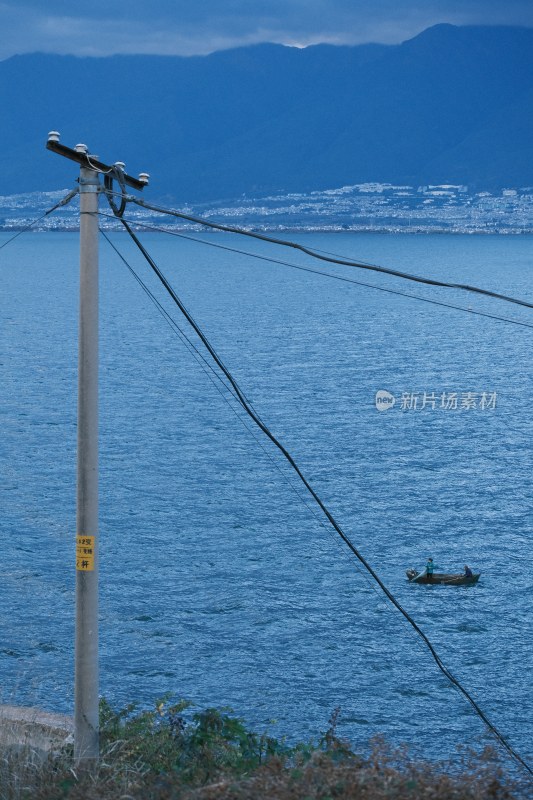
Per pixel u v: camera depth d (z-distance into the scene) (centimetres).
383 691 9481
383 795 1936
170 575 12394
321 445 19425
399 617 11269
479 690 9494
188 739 2928
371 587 12150
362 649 10438
